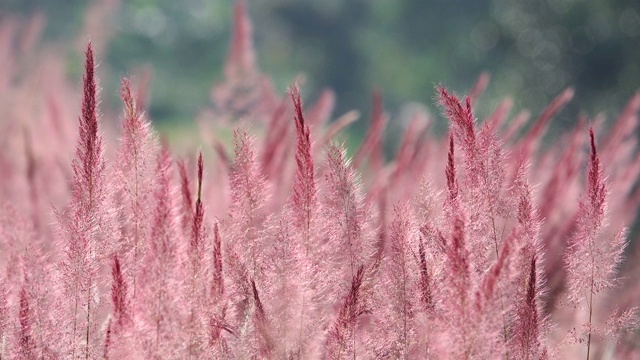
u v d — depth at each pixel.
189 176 2.01
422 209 2.01
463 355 1.89
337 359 1.95
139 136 1.96
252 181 1.99
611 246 2.01
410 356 1.98
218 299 1.94
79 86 2.01
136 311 1.91
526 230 1.96
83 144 1.95
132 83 1.98
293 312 1.97
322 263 1.97
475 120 1.97
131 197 1.96
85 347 1.96
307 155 1.96
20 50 4.20
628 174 2.31
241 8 3.32
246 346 1.96
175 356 1.90
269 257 1.98
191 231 1.92
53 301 1.96
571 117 10.30
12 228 1.98
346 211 1.98
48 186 2.45
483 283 1.91
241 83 3.15
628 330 2.07
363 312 1.98
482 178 1.97
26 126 2.80
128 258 1.95
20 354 1.95
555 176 2.24
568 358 2.11
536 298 1.97
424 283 1.96
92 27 4.25
